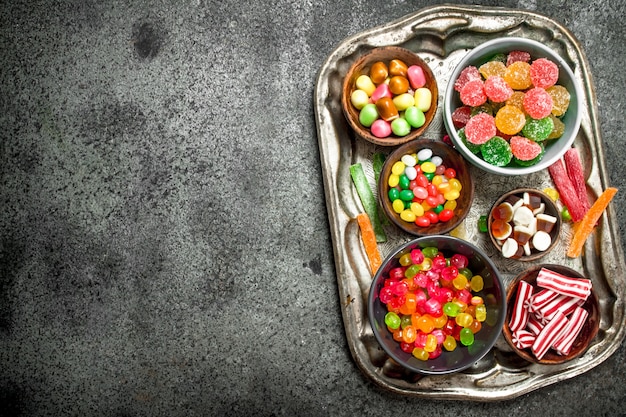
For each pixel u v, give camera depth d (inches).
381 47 32.2
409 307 31.4
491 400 32.9
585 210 33.0
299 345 35.5
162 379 35.8
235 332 35.7
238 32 36.0
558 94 31.4
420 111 31.9
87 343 36.0
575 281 31.4
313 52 35.9
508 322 32.5
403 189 32.1
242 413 35.6
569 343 31.8
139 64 36.2
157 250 35.9
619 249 33.2
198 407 35.7
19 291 36.2
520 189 32.0
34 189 36.3
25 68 36.4
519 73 31.1
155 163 36.0
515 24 33.3
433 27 33.1
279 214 35.7
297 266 35.6
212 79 36.0
